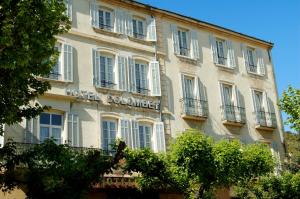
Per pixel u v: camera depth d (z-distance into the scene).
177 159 17.39
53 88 20.23
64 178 12.33
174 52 25.56
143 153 16.75
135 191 20.50
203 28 27.72
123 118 21.95
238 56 29.06
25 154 12.66
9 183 12.52
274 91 30.16
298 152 32.50
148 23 25.23
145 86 23.80
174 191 20.88
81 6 22.75
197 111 24.89
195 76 25.91
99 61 22.30
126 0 24.38
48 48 12.57
